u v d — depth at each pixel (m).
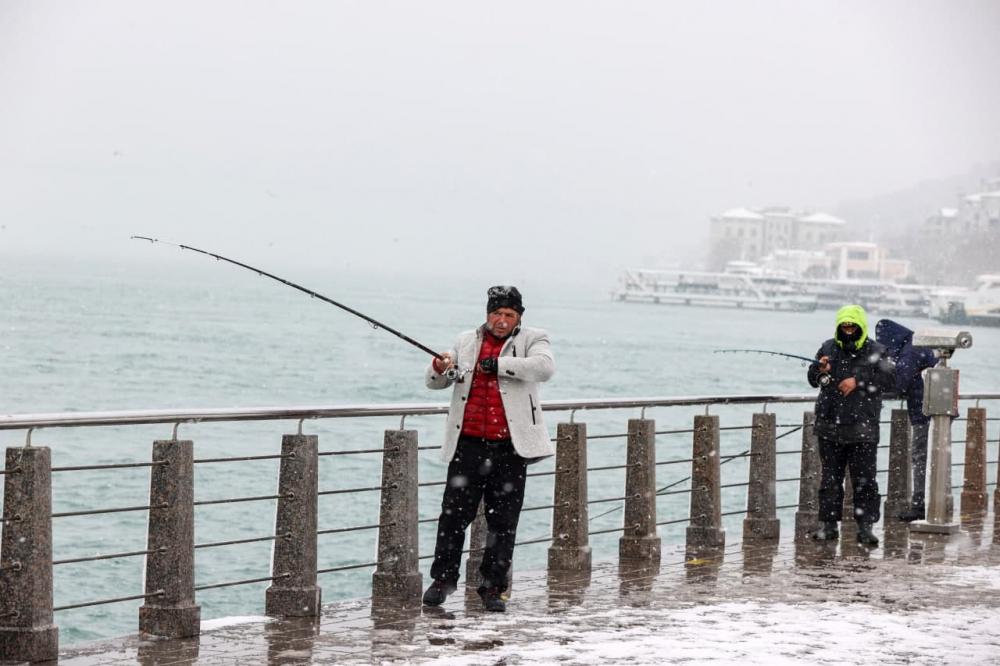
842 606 7.41
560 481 8.63
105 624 15.72
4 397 49.72
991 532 11.28
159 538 6.19
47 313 107.75
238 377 63.00
